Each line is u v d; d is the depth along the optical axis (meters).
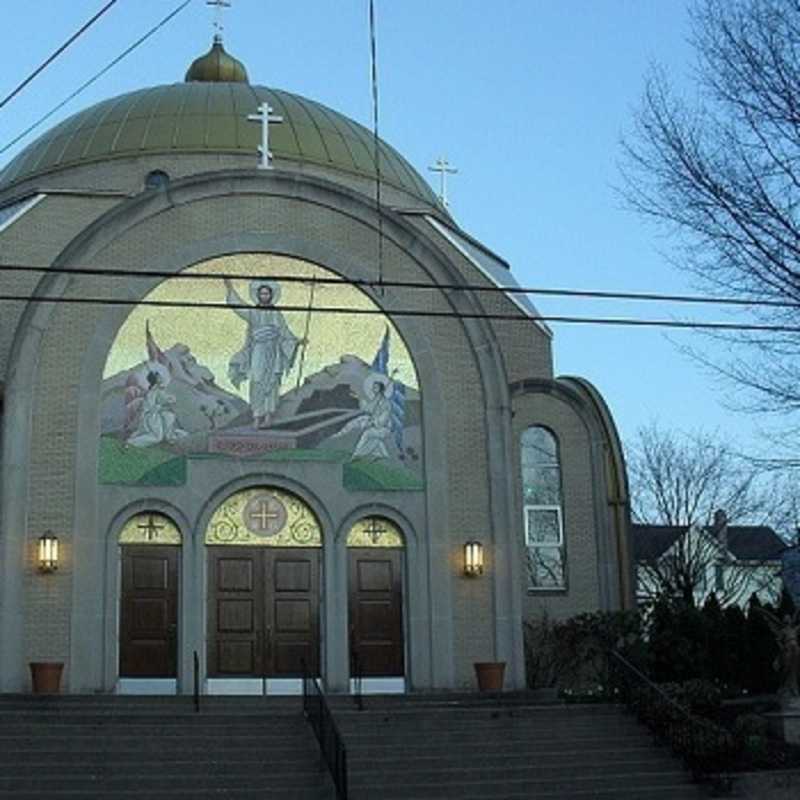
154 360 27.44
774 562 57.78
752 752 22.77
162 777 20.19
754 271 18.33
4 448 26.12
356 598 27.48
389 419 28.30
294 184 28.91
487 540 28.12
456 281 29.16
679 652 28.52
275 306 28.09
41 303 26.91
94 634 25.88
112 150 36.09
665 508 57.00
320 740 20.97
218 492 27.14
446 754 21.84
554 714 23.98
